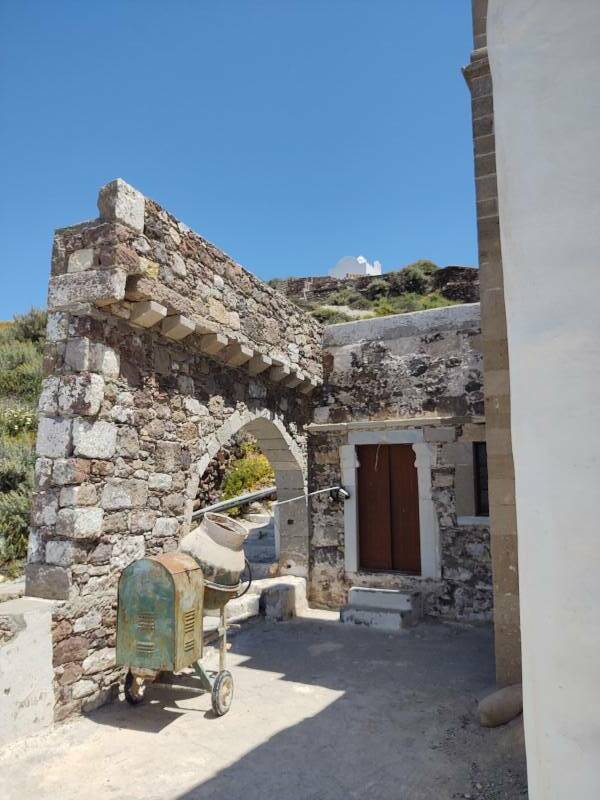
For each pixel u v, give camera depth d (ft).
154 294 16.55
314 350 28.45
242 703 15.75
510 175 6.28
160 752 12.82
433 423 25.80
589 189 5.55
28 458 29.89
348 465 27.76
